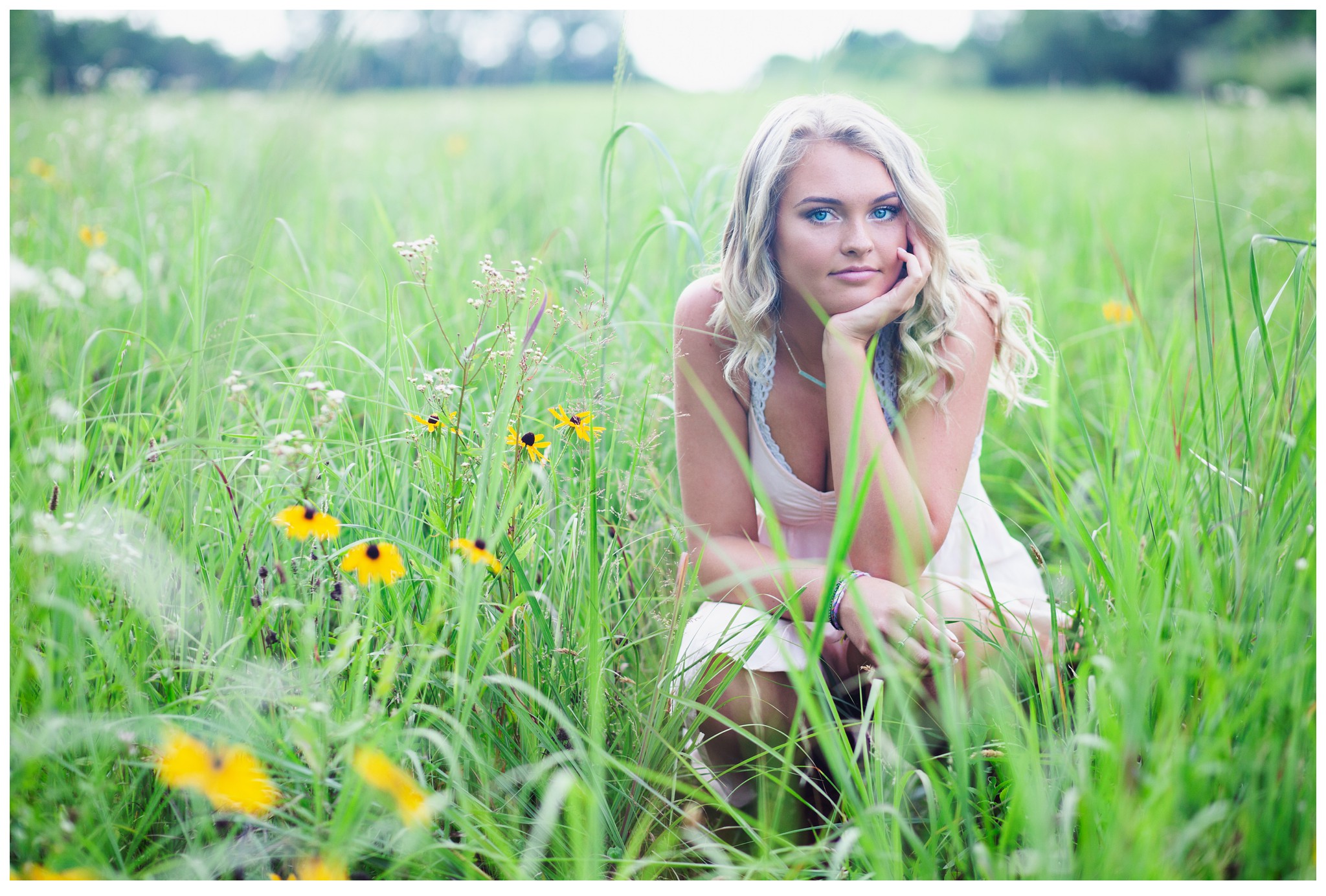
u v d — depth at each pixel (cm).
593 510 139
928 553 153
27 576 142
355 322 251
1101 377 269
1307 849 120
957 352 175
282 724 131
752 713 161
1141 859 112
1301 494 148
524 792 141
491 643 134
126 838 133
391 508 162
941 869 138
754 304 173
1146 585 149
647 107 684
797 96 175
